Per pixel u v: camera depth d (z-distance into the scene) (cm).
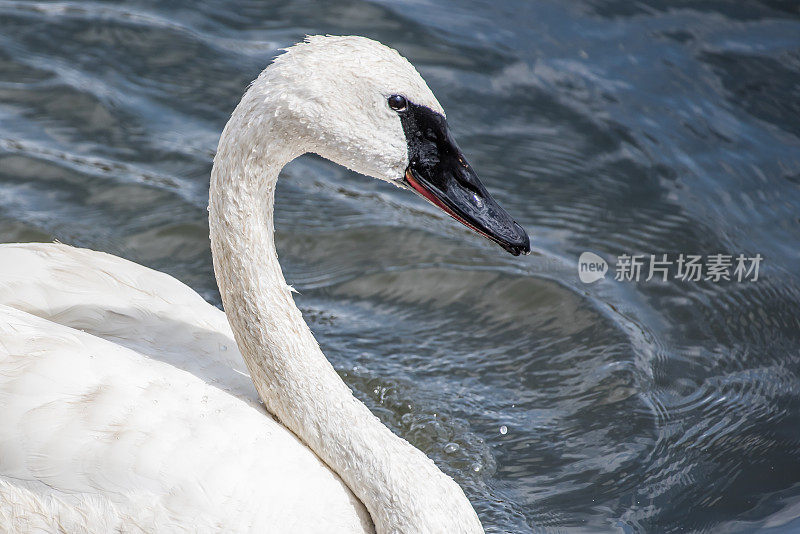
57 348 718
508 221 743
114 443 696
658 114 1408
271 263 738
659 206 1296
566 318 1155
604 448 1003
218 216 720
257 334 743
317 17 1534
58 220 1188
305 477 737
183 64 1437
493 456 988
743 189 1315
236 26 1512
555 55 1496
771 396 1074
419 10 1564
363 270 1199
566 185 1316
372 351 1100
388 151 720
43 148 1283
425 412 1032
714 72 1473
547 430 1022
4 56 1411
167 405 720
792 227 1273
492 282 1194
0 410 697
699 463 990
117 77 1404
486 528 903
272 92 689
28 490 693
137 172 1269
